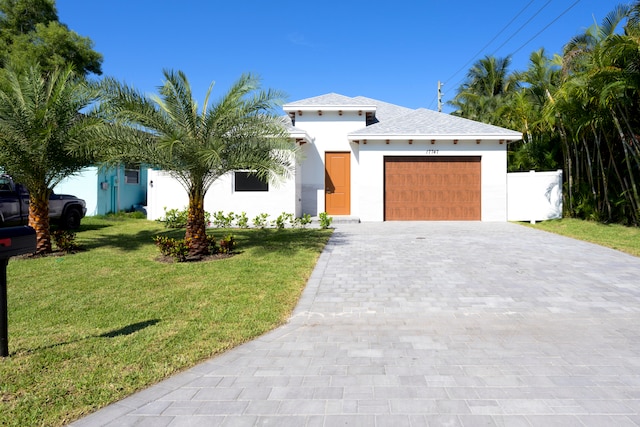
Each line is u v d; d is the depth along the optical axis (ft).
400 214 53.88
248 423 9.62
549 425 9.37
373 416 9.84
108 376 11.94
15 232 12.55
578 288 21.57
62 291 21.54
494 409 10.09
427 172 53.57
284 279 23.80
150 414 10.09
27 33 78.33
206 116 30.86
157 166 31.09
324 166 58.29
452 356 13.43
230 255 31.30
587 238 37.47
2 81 44.01
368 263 28.19
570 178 50.11
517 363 12.80
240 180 52.11
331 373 12.27
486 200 52.90
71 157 32.01
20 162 29.91
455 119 58.13
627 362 12.78
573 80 40.60
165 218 53.01
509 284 22.49
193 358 13.26
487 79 141.38
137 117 28.32
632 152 39.96
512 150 64.23
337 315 17.94
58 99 31.09
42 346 14.19
